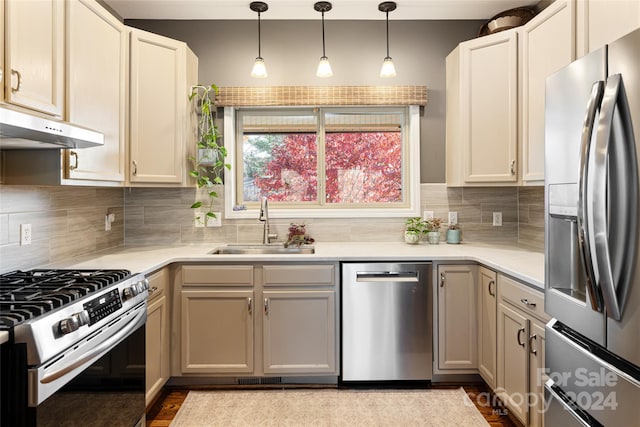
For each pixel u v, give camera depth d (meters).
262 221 3.04
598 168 1.13
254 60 3.06
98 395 1.49
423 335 2.51
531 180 2.42
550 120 1.46
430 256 2.51
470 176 2.72
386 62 2.80
